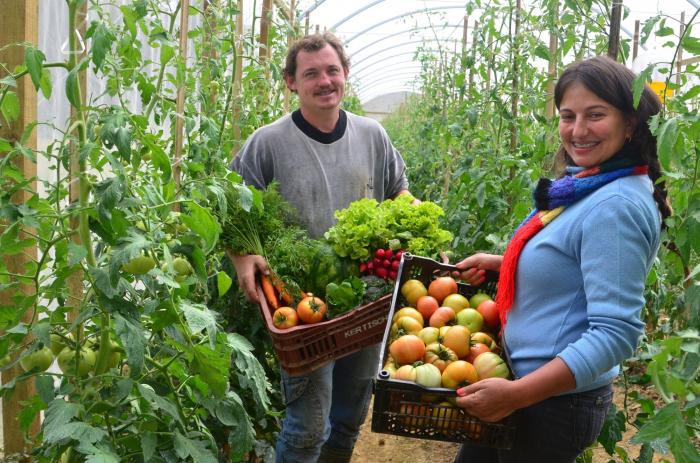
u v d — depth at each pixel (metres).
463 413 1.78
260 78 4.27
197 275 1.83
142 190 1.76
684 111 2.07
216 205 2.54
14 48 2.01
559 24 3.77
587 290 1.65
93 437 1.50
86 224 1.70
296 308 2.60
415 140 10.59
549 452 1.84
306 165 2.88
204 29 3.59
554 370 1.61
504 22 4.23
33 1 2.04
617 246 1.62
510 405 1.65
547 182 1.86
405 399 1.77
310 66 2.78
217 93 3.69
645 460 2.49
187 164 2.79
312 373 2.62
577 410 1.79
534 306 1.82
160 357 2.00
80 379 1.78
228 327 3.08
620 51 2.71
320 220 2.89
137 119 1.75
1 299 2.09
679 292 3.18
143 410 1.84
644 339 2.70
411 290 2.28
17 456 2.08
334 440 3.05
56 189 1.74
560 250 1.75
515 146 4.07
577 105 1.73
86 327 2.00
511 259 1.87
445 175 6.70
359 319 2.36
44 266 1.84
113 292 1.57
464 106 5.39
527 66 4.13
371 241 2.68
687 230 1.88
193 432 1.84
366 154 3.02
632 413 4.11
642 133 1.73
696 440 3.31
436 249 2.74
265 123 4.51
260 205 2.09
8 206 1.61
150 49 4.71
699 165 1.90
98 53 1.62
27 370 1.85
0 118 2.02
